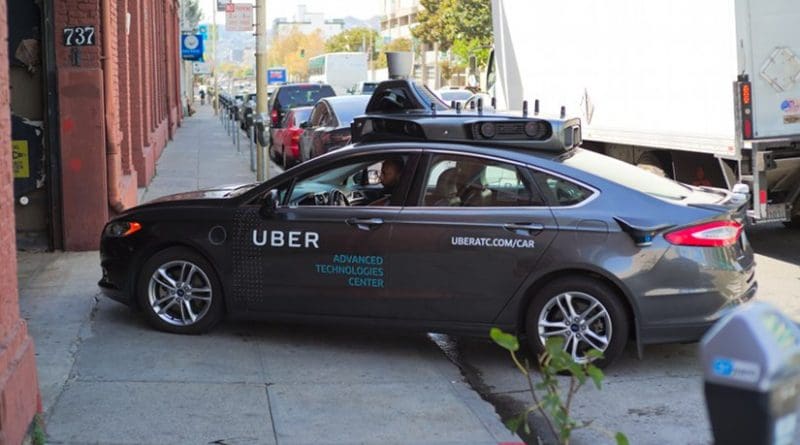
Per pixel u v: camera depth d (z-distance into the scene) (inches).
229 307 271.4
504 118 260.1
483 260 246.5
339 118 654.5
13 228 189.9
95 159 402.3
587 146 498.3
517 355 269.6
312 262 260.2
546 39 529.0
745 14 344.2
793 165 356.5
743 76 346.6
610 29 444.8
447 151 255.1
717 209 241.6
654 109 409.4
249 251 265.6
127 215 284.4
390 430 206.5
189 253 273.1
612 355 241.3
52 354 254.8
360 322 259.1
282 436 201.5
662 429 213.5
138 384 232.5
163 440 197.3
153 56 911.0
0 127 179.9
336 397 228.2
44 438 192.7
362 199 277.4
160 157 917.2
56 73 396.2
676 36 388.2
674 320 237.5
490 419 215.6
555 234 241.4
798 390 64.2
